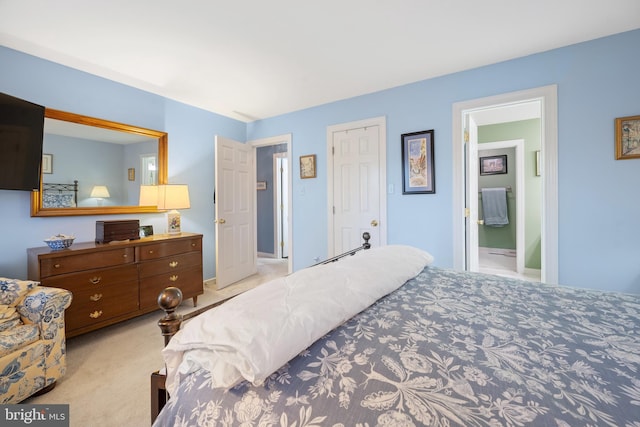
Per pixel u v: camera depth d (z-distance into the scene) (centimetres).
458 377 67
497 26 203
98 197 267
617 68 215
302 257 377
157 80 279
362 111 326
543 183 241
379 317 103
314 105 357
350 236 340
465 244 281
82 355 200
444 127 281
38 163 218
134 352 204
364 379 67
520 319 101
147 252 253
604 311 109
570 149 230
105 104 272
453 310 110
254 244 424
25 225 225
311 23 195
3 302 163
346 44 222
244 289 350
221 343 72
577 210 230
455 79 274
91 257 217
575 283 231
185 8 177
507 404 58
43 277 194
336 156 346
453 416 55
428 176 290
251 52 231
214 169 378
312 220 368
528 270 411
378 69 264
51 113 236
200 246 301
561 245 235
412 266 160
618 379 66
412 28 203
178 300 92
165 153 318
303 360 76
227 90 306
